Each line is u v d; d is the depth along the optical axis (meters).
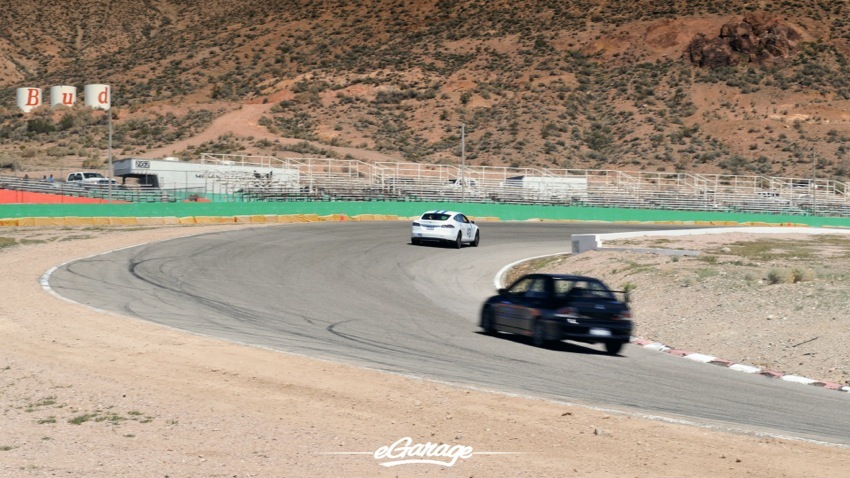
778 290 35.53
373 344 28.20
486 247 61.97
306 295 38.56
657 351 30.39
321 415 19.52
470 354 27.27
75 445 17.17
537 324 28.77
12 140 172.25
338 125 174.12
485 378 23.77
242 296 37.25
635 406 21.39
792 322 31.34
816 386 25.53
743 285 37.19
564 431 18.55
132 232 59.50
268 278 42.84
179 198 92.38
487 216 90.38
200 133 167.38
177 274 42.19
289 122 175.75
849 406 22.91
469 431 18.47
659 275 41.12
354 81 198.38
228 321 31.27
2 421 18.84
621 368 26.52
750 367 27.59
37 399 20.58
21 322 29.27
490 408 20.19
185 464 16.03
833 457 17.34
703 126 174.25
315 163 140.00
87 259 45.53
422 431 18.42
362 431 18.38
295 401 20.59
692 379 25.45
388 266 49.91
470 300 40.72
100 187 92.44
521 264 53.25
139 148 158.88
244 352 25.44
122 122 182.62
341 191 98.00
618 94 188.62
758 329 31.30
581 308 28.34
